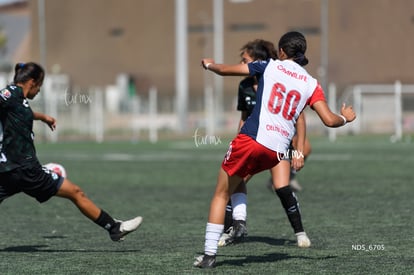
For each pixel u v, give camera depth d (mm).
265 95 22422
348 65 197125
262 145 22266
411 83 195500
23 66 25344
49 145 104812
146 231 32125
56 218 36438
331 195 44312
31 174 24688
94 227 33531
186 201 43000
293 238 29953
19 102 24656
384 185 49438
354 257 25250
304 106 22531
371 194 44562
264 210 38875
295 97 22344
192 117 153250
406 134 125125
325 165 65625
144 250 27062
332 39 198250
